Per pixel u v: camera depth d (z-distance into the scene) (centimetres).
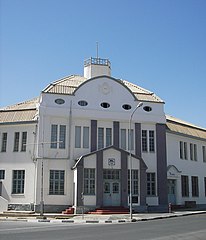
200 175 4600
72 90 3775
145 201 3475
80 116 3612
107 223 2402
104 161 3444
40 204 3294
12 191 3531
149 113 3862
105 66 4297
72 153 3534
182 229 1878
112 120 3725
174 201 4041
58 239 1427
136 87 4359
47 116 3531
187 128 4650
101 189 3366
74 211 3266
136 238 1466
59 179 3459
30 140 3600
